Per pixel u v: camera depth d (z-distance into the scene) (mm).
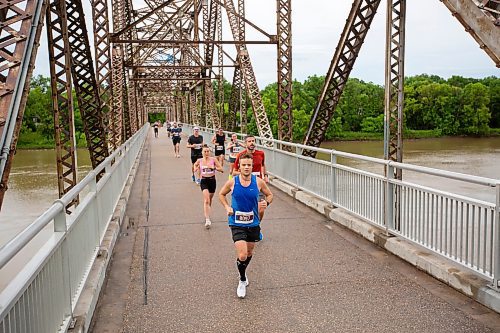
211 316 4520
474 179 4562
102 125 10352
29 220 19156
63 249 3766
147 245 7062
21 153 51844
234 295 5027
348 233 7457
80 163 38312
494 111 81625
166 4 14750
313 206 9344
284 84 13727
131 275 5727
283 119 13789
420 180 25156
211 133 25422
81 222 4711
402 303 4695
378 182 6777
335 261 6066
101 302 4895
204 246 6949
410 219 5945
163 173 16453
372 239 6840
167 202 10680
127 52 30359
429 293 4918
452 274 4988
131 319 4480
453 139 69562
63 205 3746
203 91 35438
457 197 4910
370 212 7070
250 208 5133
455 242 4977
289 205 9852
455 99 76125
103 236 6566
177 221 8688
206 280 5504
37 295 3020
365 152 47594
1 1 4609
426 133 74500
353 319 4375
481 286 4602
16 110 4160
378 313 4488
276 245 6875
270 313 4555
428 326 4184
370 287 5145
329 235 7367
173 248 6875
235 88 26625
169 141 40031
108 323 4398
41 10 4758
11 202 22562
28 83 4414
